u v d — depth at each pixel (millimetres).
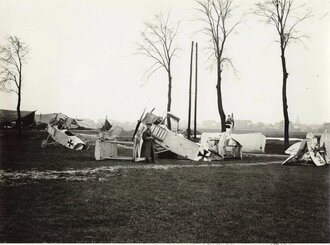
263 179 12680
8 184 10609
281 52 27641
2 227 6859
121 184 11000
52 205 8375
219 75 31875
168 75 36375
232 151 22688
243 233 6812
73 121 25781
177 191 10164
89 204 8500
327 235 6801
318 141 20266
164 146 19828
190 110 33656
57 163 15742
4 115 49688
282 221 7578
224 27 32219
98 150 17609
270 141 34500
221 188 10797
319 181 12406
